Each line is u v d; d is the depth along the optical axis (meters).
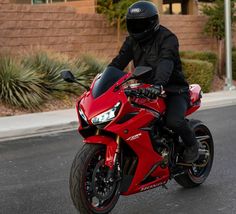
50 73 16.27
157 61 6.27
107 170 5.84
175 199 6.91
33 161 9.44
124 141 5.83
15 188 7.62
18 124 12.90
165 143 6.43
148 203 6.75
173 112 6.43
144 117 5.95
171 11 29.30
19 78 15.12
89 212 5.75
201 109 16.12
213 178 7.91
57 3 24.47
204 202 6.78
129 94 5.82
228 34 21.02
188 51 22.42
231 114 14.93
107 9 20.48
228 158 9.21
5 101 14.90
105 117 5.59
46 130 12.77
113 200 5.96
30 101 15.02
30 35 18.31
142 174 6.06
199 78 19.91
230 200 6.86
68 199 7.02
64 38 19.34
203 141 7.40
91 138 5.81
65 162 9.30
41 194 7.28
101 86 5.77
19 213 6.46
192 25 23.92
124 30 20.78
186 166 6.93
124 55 6.47
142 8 6.07
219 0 23.78
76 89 16.62
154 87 5.86
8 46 17.69
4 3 17.56
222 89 21.53
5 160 9.57
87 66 17.55
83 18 19.88
